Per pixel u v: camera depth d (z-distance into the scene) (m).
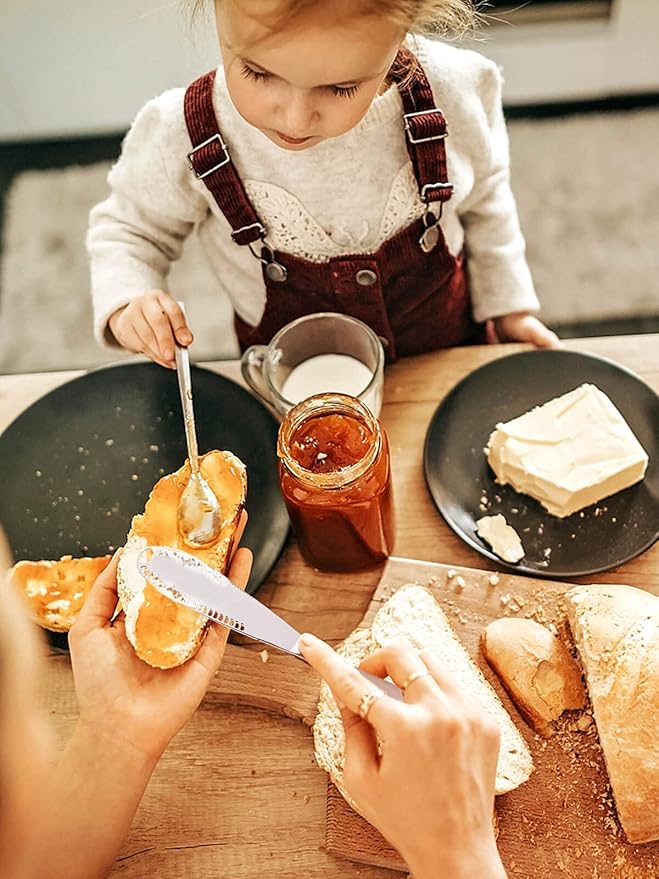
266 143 1.00
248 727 0.88
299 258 1.09
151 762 0.78
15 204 2.24
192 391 1.06
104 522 0.99
